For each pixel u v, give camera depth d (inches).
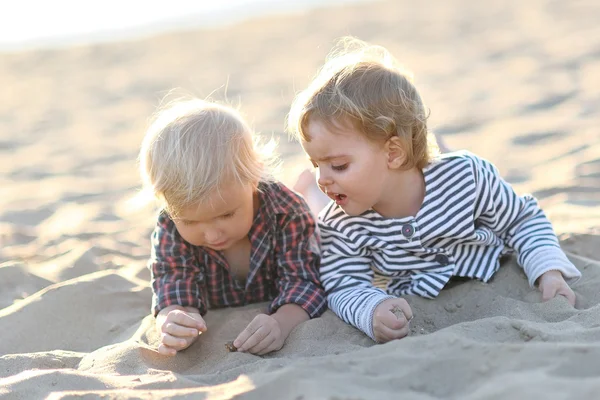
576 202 136.8
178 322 85.6
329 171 86.7
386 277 98.0
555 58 298.0
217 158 85.7
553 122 211.2
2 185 213.9
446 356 67.1
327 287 95.4
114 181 208.5
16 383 73.2
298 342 85.7
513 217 97.6
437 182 91.4
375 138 85.1
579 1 425.4
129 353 84.4
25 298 110.3
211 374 77.0
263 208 97.3
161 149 87.0
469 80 286.8
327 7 558.6
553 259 92.4
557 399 55.6
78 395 69.1
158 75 385.4
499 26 390.3
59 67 440.1
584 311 80.7
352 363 69.2
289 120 92.0
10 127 300.7
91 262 125.3
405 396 61.5
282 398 63.9
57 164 237.3
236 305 101.7
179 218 87.7
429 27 416.8
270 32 481.7
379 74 86.5
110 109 319.6
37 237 153.5
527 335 73.5
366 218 93.9
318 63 365.4
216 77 360.8
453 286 95.3
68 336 96.5
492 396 58.4
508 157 182.7
